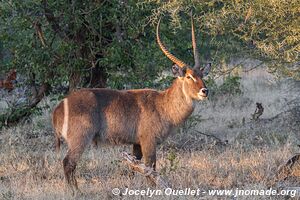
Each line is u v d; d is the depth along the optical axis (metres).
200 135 40.09
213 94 50.78
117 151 35.44
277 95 52.44
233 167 31.53
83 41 39.59
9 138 38.53
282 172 29.64
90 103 28.97
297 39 30.45
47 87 41.69
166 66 38.53
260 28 32.53
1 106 49.34
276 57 32.09
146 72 38.84
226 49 36.56
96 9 37.75
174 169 29.38
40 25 39.03
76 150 28.70
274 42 32.97
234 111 47.78
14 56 40.47
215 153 35.41
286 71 33.84
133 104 29.58
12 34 39.84
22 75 41.72
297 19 31.23
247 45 35.97
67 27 39.47
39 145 37.69
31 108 42.03
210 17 32.97
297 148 34.94
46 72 40.19
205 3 32.62
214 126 42.62
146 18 36.19
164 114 29.70
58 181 29.58
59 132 29.30
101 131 29.41
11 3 38.03
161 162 32.97
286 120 41.25
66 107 28.94
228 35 35.41
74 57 39.69
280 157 33.00
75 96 29.20
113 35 39.12
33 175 30.61
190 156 34.59
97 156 33.94
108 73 39.28
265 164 31.88
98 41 39.69
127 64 38.81
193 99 29.83
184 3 32.41
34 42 39.66
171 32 38.16
